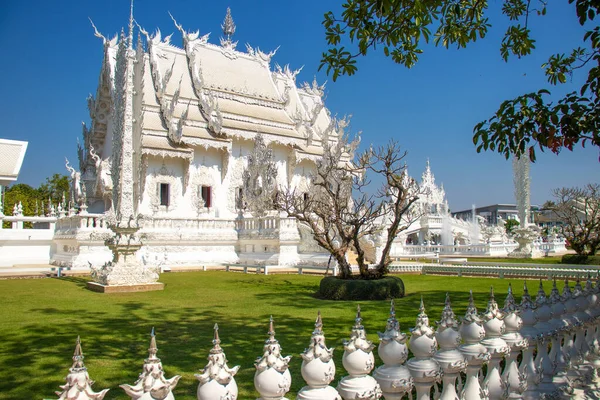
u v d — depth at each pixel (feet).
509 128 25.75
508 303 18.49
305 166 153.07
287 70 176.45
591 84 25.73
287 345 28.48
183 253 107.24
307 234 101.71
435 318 37.58
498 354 17.10
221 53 154.92
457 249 137.90
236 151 136.36
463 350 16.30
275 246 103.65
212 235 110.52
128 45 60.75
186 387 20.68
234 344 28.78
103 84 135.64
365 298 50.14
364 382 12.93
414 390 19.19
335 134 167.53
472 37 31.71
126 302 48.34
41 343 29.55
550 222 247.70
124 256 59.98
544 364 20.40
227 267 97.19
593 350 24.94
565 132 24.89
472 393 16.19
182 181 126.93
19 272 78.64
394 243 130.52
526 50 32.32
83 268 90.74
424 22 30.25
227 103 141.59
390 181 59.98
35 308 44.32
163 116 127.65
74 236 92.48
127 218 59.52
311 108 179.11
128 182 60.18
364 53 30.12
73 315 40.29
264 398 11.72
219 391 10.75
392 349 13.82
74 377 9.81
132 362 25.07
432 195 196.03
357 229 56.85
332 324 35.32
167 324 35.88
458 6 28.17
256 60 164.35
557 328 20.57
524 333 19.02
